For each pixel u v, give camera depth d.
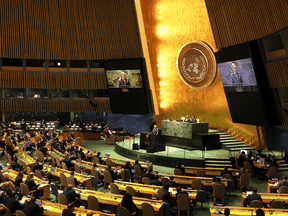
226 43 17.81
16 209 8.41
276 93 16.22
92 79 25.80
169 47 23.42
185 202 9.55
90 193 9.88
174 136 19.20
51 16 23.34
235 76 17.45
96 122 31.59
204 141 17.25
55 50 24.48
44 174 12.61
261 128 18.84
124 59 24.70
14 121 29.55
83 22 23.56
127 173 13.24
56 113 32.41
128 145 20.70
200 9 20.44
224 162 16.30
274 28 14.36
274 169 13.95
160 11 23.11
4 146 19.28
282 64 14.79
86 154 17.91
